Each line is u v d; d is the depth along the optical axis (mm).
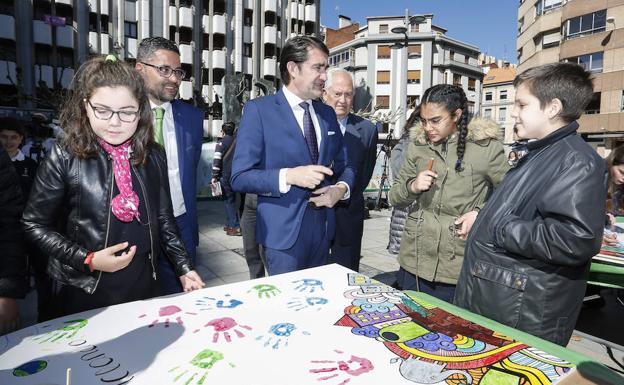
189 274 1537
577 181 1213
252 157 1854
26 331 1029
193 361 880
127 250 1423
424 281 2111
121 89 1256
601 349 2865
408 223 2180
